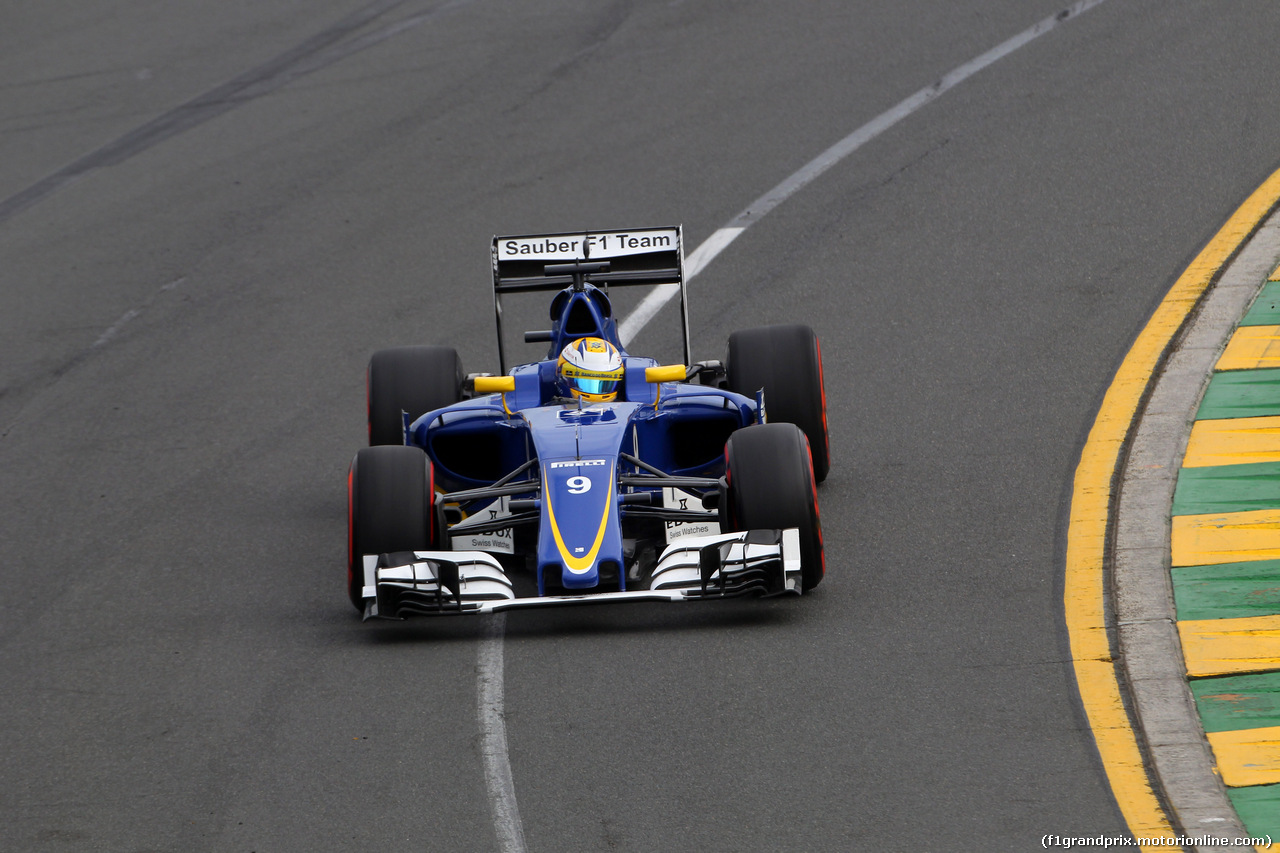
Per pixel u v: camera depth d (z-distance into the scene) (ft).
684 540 86.79
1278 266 136.67
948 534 98.12
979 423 115.96
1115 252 146.30
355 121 206.90
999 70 196.34
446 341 145.59
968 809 67.77
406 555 86.84
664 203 171.12
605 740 75.92
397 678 84.69
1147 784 68.74
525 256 110.63
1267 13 201.46
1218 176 159.84
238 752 77.92
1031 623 84.89
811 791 70.08
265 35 246.27
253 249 172.45
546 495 87.86
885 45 209.46
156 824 71.72
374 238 171.63
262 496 116.47
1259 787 67.82
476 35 234.58
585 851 66.69
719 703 78.79
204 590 100.22
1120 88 185.78
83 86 230.89
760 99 197.06
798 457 88.33
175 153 203.10
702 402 100.32
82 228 183.11
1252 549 90.07
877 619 87.15
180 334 153.07
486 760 74.90
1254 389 113.80
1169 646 80.69
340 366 142.20
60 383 144.05
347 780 74.18
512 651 86.99
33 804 74.28
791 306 144.46
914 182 169.17
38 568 106.11
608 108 200.54
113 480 122.01
